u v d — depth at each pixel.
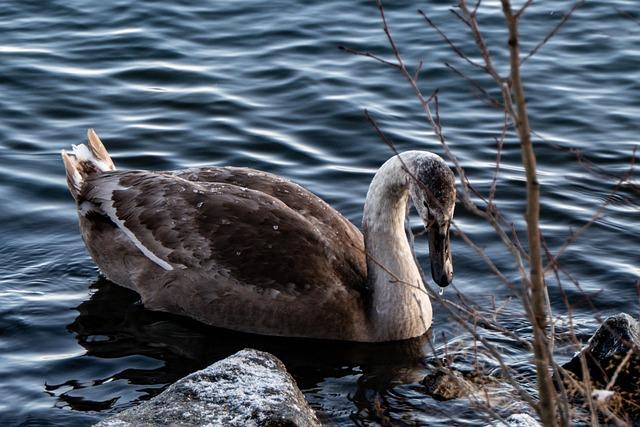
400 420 7.96
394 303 9.15
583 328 9.02
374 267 9.27
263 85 13.37
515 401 8.06
